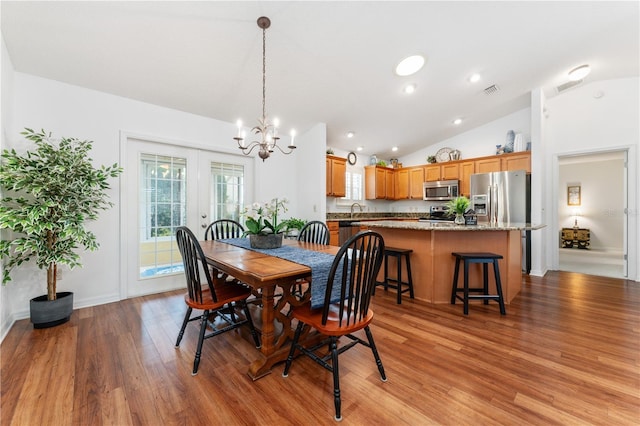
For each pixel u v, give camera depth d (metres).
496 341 2.02
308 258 1.83
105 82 2.63
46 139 2.40
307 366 1.73
